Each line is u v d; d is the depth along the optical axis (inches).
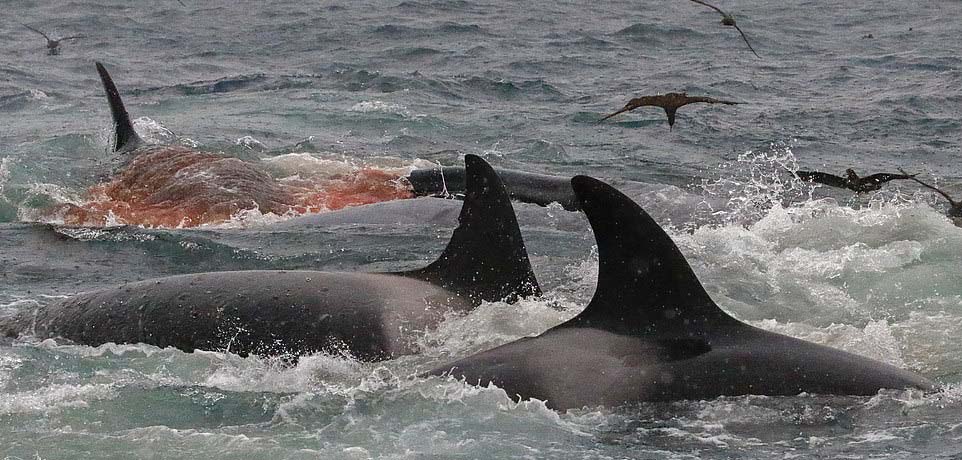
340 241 1748.3
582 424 944.9
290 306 1205.7
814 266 1496.1
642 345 1008.2
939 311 1294.3
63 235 1803.6
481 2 6003.9
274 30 5241.1
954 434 917.2
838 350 1021.8
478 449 914.1
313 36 5036.9
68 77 4121.6
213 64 4446.4
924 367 1096.8
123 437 956.6
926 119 3070.9
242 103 3484.3
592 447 911.0
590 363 997.8
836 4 5959.6
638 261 1026.7
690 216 1849.2
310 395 1044.5
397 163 2546.8
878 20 5359.3
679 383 967.6
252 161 2524.6
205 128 3019.2
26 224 1894.7
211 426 995.3
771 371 977.5
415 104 3398.1
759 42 4726.9
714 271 1483.8
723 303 1347.2
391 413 991.6
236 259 1651.1
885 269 1457.9
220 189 2126.0
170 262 1648.6
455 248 1272.1
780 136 2866.6
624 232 1024.2
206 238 1756.9
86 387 1087.0
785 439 914.7
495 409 971.9
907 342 1175.0
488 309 1203.2
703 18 5452.8
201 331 1207.6
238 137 2883.9
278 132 2987.2
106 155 2559.1
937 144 2768.2
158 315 1237.1
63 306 1309.1
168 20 5629.9
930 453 888.9
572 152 2699.3
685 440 915.4
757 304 1350.9
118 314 1256.8
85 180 2324.1
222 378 1118.4
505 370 1010.1
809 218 1716.3
